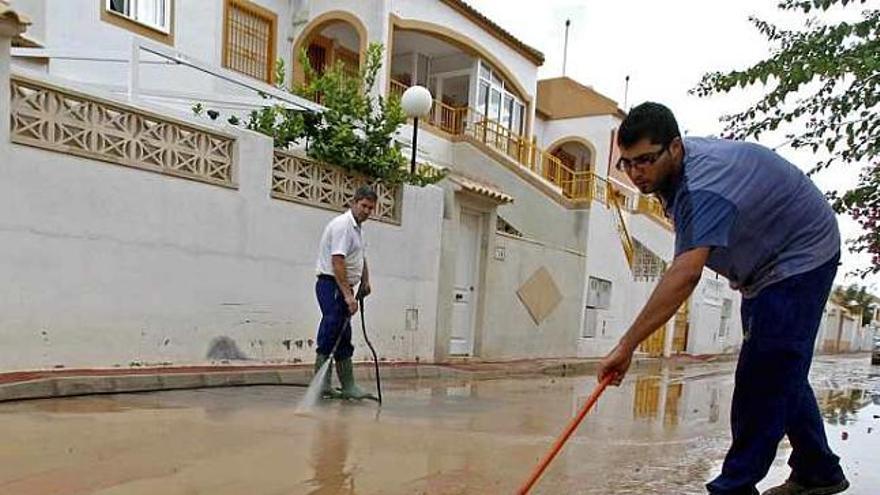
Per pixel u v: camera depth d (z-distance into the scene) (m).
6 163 4.90
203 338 6.40
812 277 2.58
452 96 16.81
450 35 14.47
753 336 2.63
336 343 5.57
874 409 7.10
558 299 12.35
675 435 4.97
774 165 2.50
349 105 8.06
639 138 2.37
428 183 9.15
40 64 8.56
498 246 10.62
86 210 5.43
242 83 7.46
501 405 6.09
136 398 5.05
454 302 9.93
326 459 3.56
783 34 3.28
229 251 6.60
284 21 13.28
